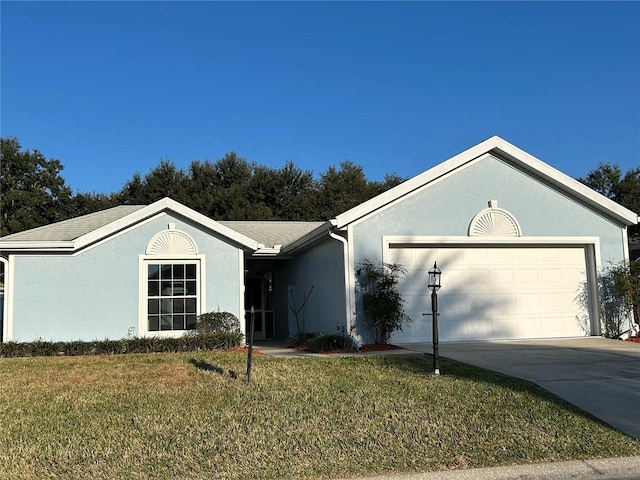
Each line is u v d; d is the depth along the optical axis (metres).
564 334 15.16
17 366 11.26
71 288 14.74
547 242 15.13
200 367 10.72
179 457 6.05
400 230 14.17
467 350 12.68
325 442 6.51
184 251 15.30
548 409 7.68
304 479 5.52
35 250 14.53
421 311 14.33
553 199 15.34
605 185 39.53
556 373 9.91
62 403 8.05
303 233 21.12
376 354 12.34
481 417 7.37
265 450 6.26
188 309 15.23
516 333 14.86
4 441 6.48
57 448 6.27
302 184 43.44
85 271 14.84
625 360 11.19
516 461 6.00
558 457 6.14
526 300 15.04
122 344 13.87
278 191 42.22
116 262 14.99
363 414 7.45
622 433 6.86
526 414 7.48
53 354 13.70
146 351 13.91
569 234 15.34
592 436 6.75
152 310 15.03
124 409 7.70
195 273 15.38
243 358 11.82
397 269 13.72
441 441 6.58
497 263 14.99
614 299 15.38
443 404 7.88
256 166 44.25
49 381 9.63
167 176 41.06
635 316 15.60
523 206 15.09
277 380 9.36
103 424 7.07
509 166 15.14
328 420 7.23
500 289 14.91
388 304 13.33
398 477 5.57
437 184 14.55
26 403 8.09
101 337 14.71
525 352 12.30
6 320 14.40
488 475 5.67
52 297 14.65
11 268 14.57
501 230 14.85
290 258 19.08
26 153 43.69
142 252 15.12
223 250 15.51
